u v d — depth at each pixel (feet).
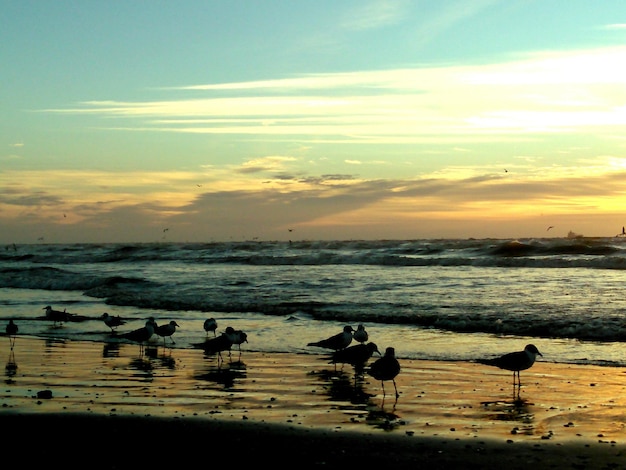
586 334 70.38
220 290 119.24
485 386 49.65
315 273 156.25
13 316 95.35
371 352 53.93
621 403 44.11
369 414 42.04
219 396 47.09
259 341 71.26
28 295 125.70
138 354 65.36
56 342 73.20
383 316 83.71
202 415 41.83
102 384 51.24
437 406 43.93
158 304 102.68
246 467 32.76
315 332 75.87
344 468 32.42
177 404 44.80
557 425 39.27
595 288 110.63
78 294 125.80
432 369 56.13
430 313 84.64
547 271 147.74
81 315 94.63
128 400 45.91
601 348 64.03
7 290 138.51
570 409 42.80
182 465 33.12
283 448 35.37
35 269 174.81
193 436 37.50
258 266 190.39
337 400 45.80
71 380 52.75
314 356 63.00
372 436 37.24
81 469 32.71
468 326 76.54
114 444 36.27
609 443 35.63
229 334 63.31
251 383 51.49
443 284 122.11
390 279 134.51
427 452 34.47
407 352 63.72
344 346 61.16
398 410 43.01
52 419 40.93
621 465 32.17
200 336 75.72
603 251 190.49
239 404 44.75
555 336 70.69
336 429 38.68
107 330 81.46
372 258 190.29
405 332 74.69
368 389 49.14
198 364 59.72
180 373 55.62
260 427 39.09
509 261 167.53
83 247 405.59
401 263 183.93
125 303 106.11
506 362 49.14
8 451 35.40
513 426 39.11
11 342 73.05
